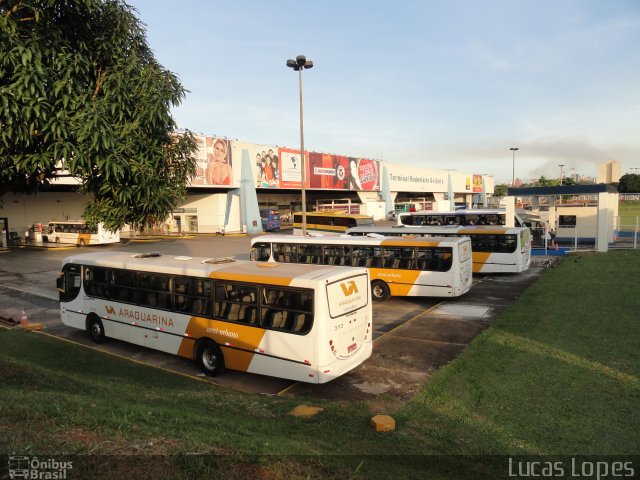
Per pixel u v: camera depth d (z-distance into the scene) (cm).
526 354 1031
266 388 990
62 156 572
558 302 1517
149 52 722
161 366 1148
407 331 1320
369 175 6366
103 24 672
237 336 1013
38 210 4328
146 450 464
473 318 1448
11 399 597
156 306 1173
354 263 1870
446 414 757
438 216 3250
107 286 1292
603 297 1553
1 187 711
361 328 1003
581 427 698
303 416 746
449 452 622
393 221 6200
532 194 3036
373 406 808
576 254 2727
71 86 584
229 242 3953
